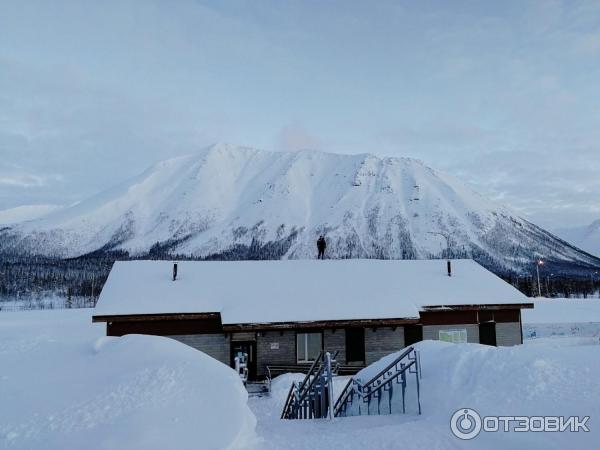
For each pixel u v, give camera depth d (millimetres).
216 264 28484
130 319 21906
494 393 8789
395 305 23984
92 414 7578
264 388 20984
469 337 25078
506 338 25359
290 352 23188
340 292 25156
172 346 11234
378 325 23047
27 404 8086
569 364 9188
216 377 9078
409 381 11047
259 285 25531
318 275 27484
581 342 27141
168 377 9047
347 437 7625
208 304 23234
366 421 9797
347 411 12969
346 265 29547
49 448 6445
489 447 6699
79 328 42062
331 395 11125
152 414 7461
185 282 25438
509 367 9602
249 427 7371
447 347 11953
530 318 41969
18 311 72375
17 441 6711
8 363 10500
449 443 6992
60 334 36844
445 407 9039
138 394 8305
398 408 10680
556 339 28719
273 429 9938
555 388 8266
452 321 25062
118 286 24688
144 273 26531
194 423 7113
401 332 24469
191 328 22828
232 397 8133
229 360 22875
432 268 29734
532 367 9227
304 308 23250
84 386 8914
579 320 39375
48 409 7840
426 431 7641
